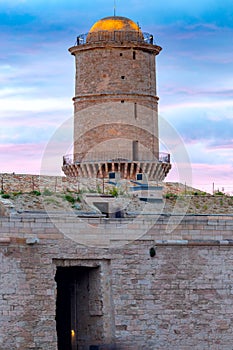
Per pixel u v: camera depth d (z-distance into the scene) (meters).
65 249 74.25
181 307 76.44
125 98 113.31
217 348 76.94
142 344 75.06
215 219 78.62
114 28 114.94
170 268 76.56
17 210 78.94
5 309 71.94
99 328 75.88
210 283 77.31
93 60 114.31
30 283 72.94
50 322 73.12
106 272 75.62
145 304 75.75
